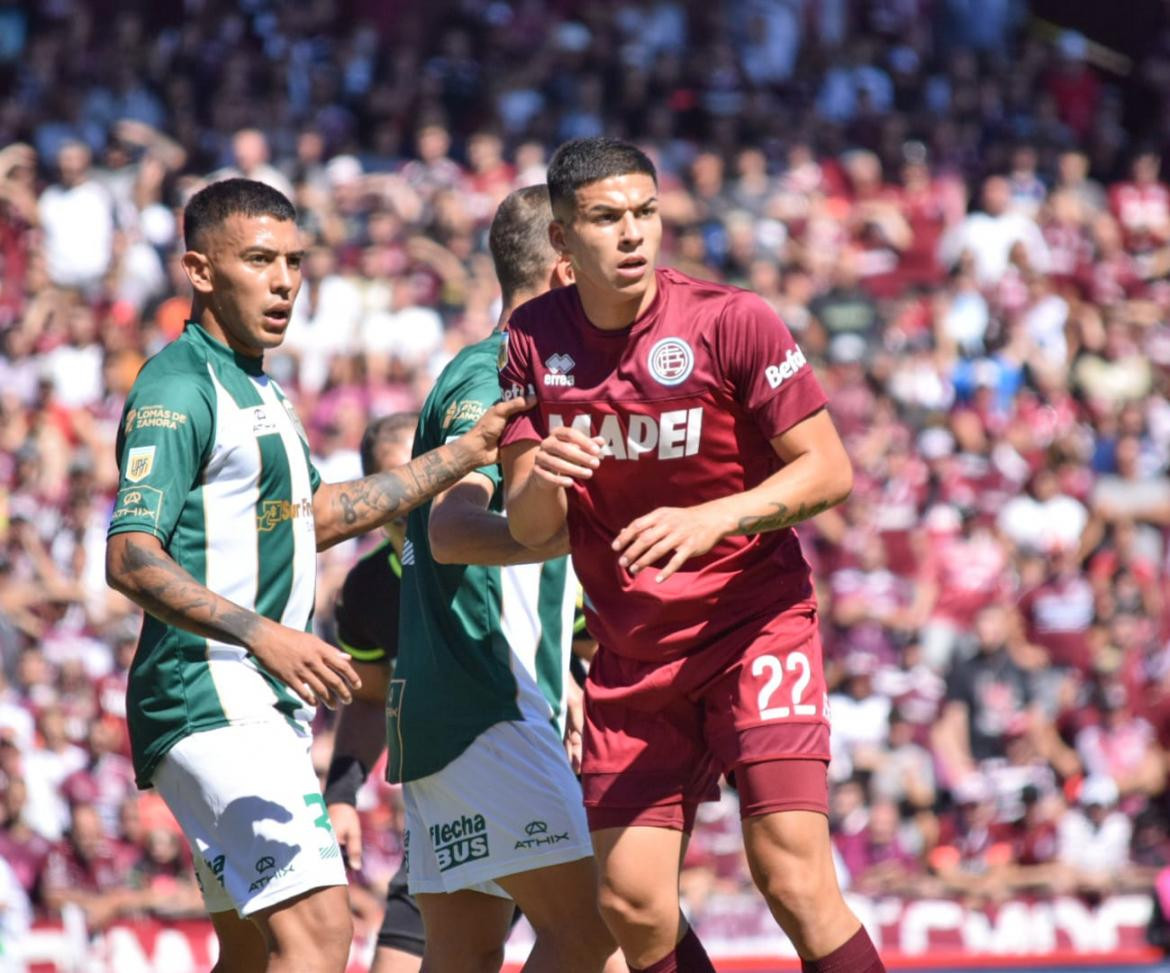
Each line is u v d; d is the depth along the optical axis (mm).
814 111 66062
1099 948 39844
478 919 16688
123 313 49906
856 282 56594
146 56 60031
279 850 14688
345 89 62250
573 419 13680
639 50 65188
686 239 56188
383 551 19609
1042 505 50688
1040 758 43562
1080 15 75062
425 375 49562
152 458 14703
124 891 35281
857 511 48656
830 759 13672
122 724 38812
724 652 13664
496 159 57719
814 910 13336
